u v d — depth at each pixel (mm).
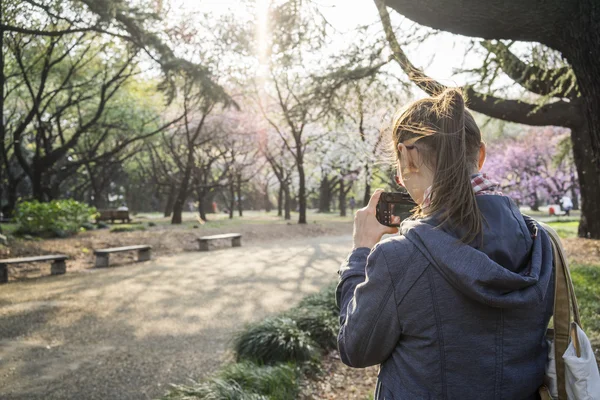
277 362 4492
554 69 8086
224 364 5148
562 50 4195
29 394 4469
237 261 13828
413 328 1021
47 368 5172
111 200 60562
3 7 14047
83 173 42469
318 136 27391
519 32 4094
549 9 3910
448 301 996
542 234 1115
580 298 6676
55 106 27125
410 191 1181
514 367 1016
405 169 1156
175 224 26750
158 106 31844
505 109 11086
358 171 32000
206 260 14102
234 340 5234
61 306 8188
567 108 11688
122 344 6027
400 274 1027
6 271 10594
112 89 26844
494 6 3928
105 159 30578
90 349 5840
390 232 1280
